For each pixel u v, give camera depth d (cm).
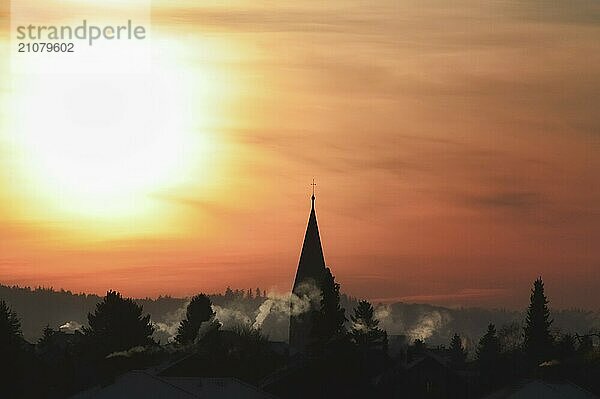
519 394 16988
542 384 16925
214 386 17700
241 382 17962
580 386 18112
